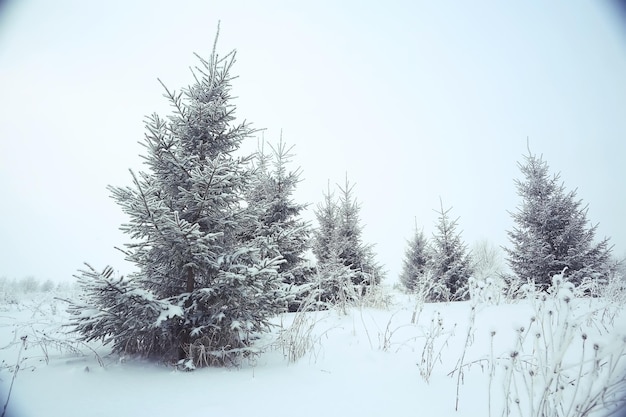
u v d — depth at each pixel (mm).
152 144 4309
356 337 5211
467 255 13062
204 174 4270
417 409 2752
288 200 10633
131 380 3326
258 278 3986
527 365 3303
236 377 3582
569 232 11219
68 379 3145
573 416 1963
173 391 3100
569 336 2107
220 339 4246
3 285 16594
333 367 3963
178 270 4547
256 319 4527
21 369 3398
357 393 3115
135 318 3658
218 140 5234
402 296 12617
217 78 5184
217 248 4363
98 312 3750
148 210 3598
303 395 3070
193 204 4500
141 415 2564
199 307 4348
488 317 6020
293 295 4504
